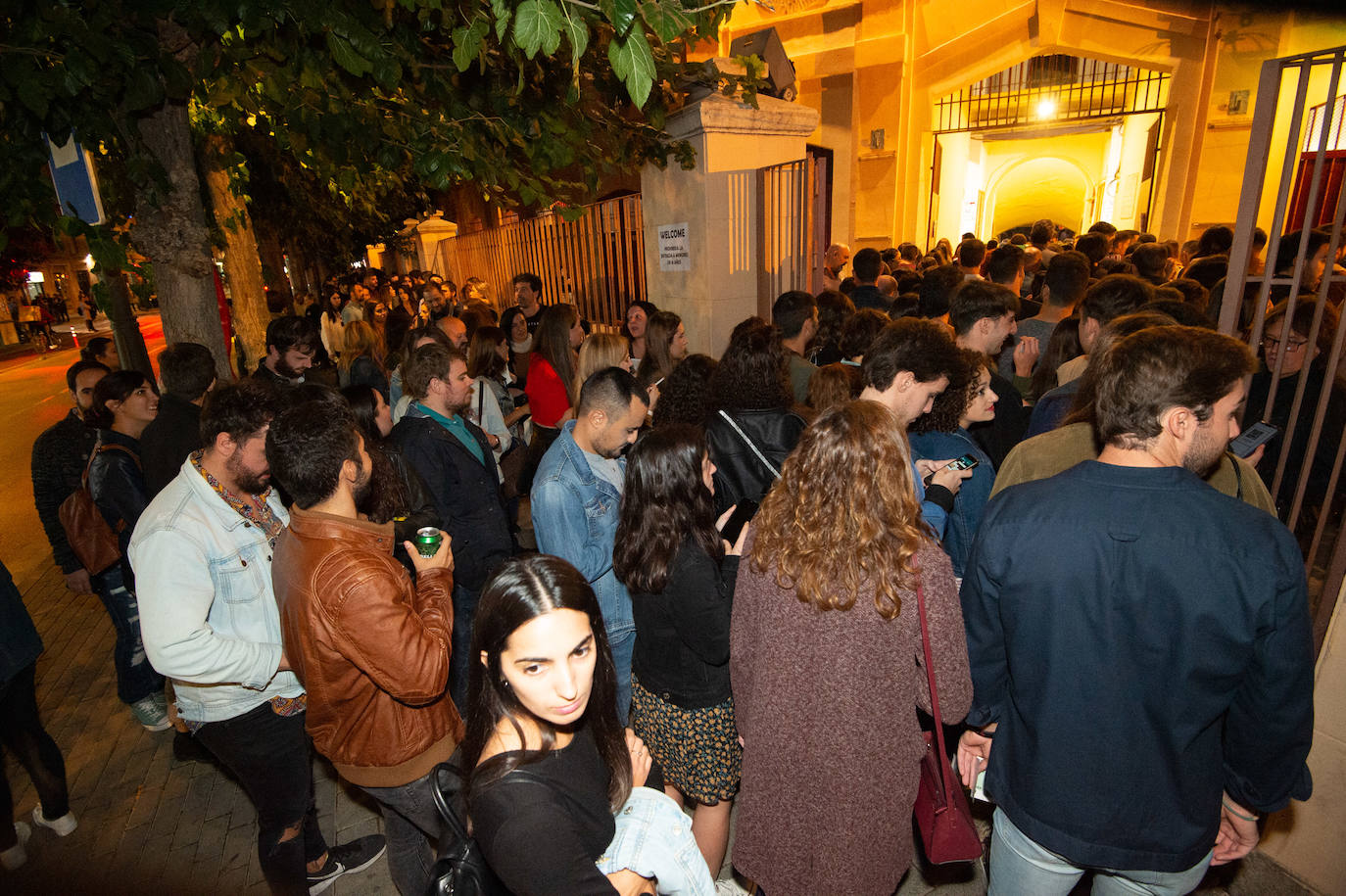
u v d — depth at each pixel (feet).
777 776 5.97
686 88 17.43
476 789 4.31
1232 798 5.24
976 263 21.53
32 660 8.62
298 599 5.99
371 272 50.83
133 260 13.30
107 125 10.56
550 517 8.82
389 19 11.03
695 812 8.75
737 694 6.48
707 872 5.27
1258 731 4.81
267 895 8.84
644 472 6.81
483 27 7.23
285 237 41.16
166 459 9.99
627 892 4.82
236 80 12.21
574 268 27.45
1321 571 10.13
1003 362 14.28
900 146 41.42
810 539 5.53
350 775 6.65
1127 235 28.48
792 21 41.52
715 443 9.53
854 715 5.63
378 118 12.93
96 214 11.53
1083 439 6.85
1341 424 10.08
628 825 5.09
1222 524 4.58
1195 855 4.99
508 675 4.35
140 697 11.82
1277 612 4.49
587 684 4.44
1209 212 37.27
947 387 7.98
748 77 17.21
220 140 18.65
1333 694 6.84
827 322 15.16
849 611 5.51
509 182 14.55
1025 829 5.42
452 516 10.62
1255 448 7.30
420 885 7.57
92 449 12.01
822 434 5.61
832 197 41.16
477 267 40.68
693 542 6.90
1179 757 4.84
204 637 6.47
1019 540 5.12
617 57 6.13
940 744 5.68
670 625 7.11
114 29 10.00
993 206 63.62
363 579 5.91
